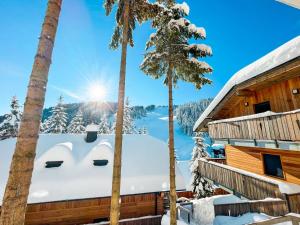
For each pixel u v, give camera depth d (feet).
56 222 36.83
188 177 116.98
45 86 10.41
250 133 30.86
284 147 24.98
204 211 41.16
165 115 544.21
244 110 41.88
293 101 30.12
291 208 25.45
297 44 24.94
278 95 33.09
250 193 33.60
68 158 44.60
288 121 23.57
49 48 10.94
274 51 34.55
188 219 36.81
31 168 9.14
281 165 32.50
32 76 10.07
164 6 33.53
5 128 102.99
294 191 26.63
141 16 32.22
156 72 37.99
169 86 35.45
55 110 121.19
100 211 39.32
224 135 38.58
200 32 34.04
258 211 30.96
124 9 30.58
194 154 89.45
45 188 36.42
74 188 37.76
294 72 28.12
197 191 69.82
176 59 34.91
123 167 45.44
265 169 36.45
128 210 41.37
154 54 35.22
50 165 41.57
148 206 42.42
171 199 31.19
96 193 37.91
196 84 37.09
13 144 48.42
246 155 42.37
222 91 42.50
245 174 35.09
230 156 49.73
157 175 44.88
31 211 36.24
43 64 10.43
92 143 52.75
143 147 54.65
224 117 49.55
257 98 37.91
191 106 397.39
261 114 29.45
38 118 9.75
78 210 38.40
